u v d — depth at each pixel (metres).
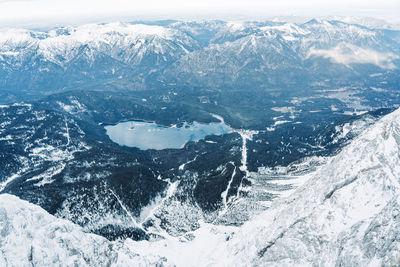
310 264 124.19
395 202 104.75
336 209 135.25
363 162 147.25
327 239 125.94
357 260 103.50
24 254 105.12
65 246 119.75
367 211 127.12
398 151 148.25
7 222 107.31
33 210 120.31
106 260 131.75
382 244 98.25
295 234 137.12
